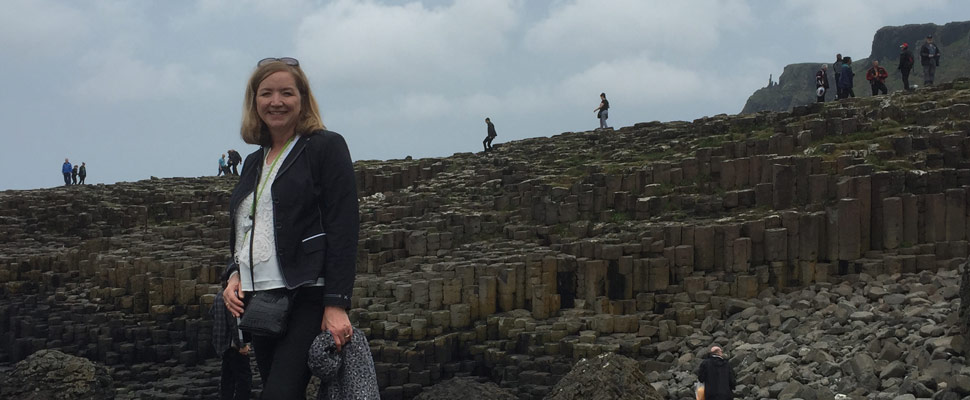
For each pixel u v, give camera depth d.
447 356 27.94
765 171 31.97
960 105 32.44
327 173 5.37
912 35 176.38
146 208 56.25
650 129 45.34
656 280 28.33
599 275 28.88
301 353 5.12
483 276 29.50
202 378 33.31
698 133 41.12
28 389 23.56
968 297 17.33
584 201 35.09
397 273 33.81
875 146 30.97
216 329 5.66
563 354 26.58
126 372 34.47
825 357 20.91
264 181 5.39
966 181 28.41
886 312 23.45
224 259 38.31
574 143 48.31
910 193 28.28
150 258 38.56
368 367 5.29
